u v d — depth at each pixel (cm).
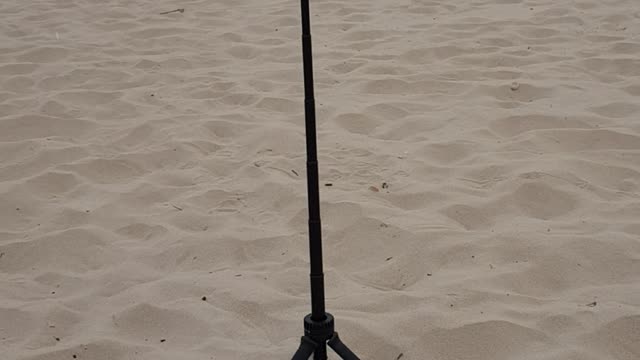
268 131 233
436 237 167
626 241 160
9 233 180
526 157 208
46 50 321
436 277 155
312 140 110
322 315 113
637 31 320
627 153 208
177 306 147
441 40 317
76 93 273
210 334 138
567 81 266
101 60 310
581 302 143
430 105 252
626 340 131
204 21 361
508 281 151
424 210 182
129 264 165
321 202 185
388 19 352
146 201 196
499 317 137
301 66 297
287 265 162
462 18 347
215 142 232
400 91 268
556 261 156
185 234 175
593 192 186
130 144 234
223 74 291
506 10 361
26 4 402
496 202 183
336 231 174
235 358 130
